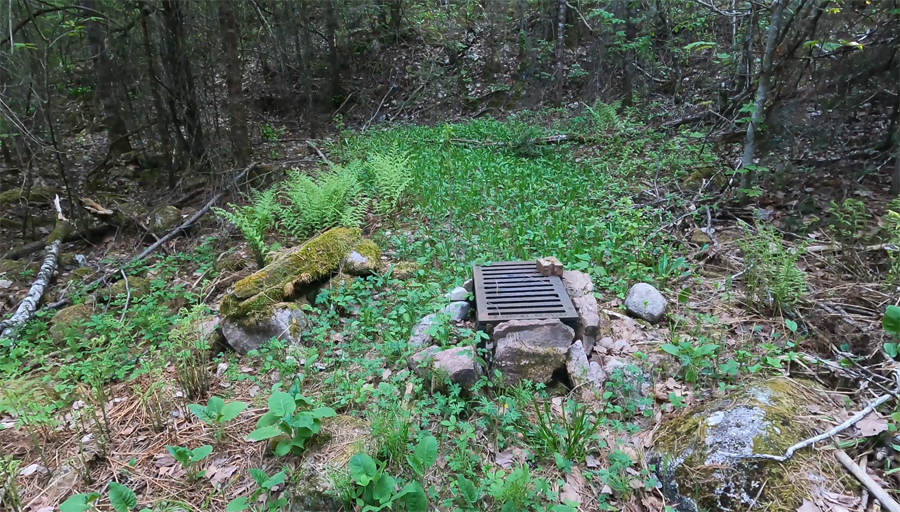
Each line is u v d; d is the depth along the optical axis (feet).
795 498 7.90
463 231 19.85
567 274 14.32
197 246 22.94
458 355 10.87
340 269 15.75
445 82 53.83
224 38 31.07
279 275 14.66
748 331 12.69
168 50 30.86
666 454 8.95
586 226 18.40
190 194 29.66
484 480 8.59
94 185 32.81
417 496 8.12
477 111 50.44
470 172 26.86
